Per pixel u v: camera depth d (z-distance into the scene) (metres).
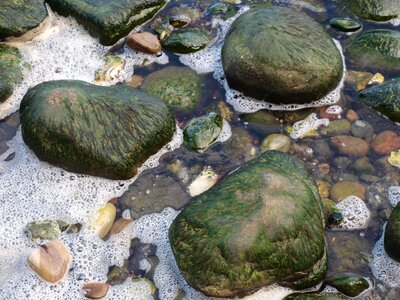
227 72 1.44
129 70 1.52
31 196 1.32
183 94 1.47
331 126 1.41
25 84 1.48
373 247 1.25
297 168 1.30
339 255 1.24
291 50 1.38
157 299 1.20
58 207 1.31
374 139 1.39
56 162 1.33
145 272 1.23
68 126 1.30
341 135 1.40
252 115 1.43
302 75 1.38
